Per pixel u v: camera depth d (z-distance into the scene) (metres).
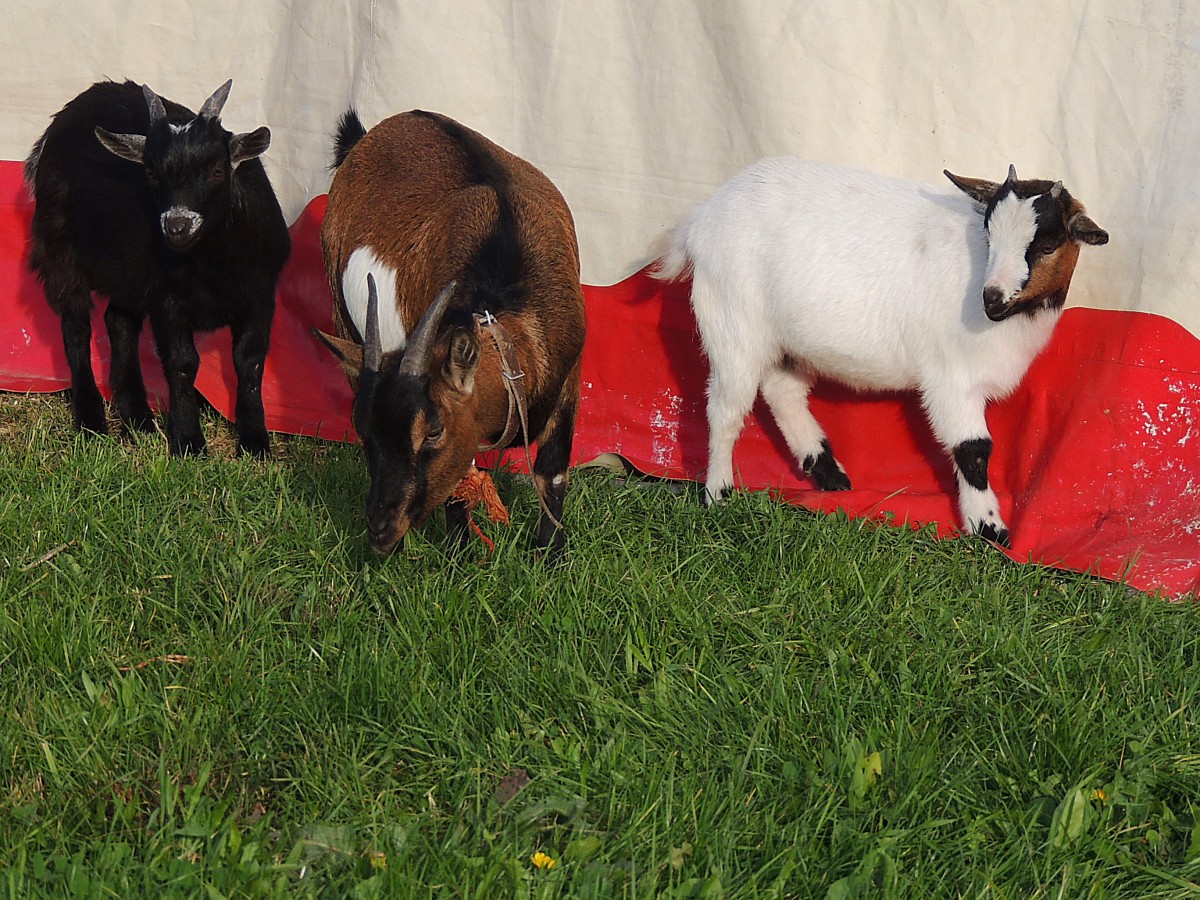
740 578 4.38
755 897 2.83
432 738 3.43
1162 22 4.86
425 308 4.27
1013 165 5.09
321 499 4.77
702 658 3.75
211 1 6.12
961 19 5.10
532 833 3.10
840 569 4.33
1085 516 5.08
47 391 6.06
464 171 4.48
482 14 5.69
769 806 3.16
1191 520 4.93
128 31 6.21
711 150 5.54
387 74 5.82
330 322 6.14
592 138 5.68
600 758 3.29
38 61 6.29
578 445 5.82
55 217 5.54
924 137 5.28
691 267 5.38
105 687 3.58
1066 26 5.00
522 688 3.63
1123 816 3.25
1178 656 3.94
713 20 5.36
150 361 6.33
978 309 4.76
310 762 3.36
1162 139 4.94
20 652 3.69
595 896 2.79
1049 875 2.97
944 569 4.55
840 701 3.57
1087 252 5.08
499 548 4.32
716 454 5.29
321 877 2.93
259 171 5.51
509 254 4.11
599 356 5.87
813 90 5.31
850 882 2.87
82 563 4.25
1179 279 4.99
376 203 4.64
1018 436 5.29
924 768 3.26
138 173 5.38
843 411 5.61
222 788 3.28
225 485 4.90
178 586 4.10
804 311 5.04
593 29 5.57
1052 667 3.82
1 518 4.44
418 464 3.53
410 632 3.84
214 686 3.61
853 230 5.01
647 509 4.91
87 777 3.24
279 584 4.21
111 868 2.87
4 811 3.12
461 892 2.81
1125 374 5.05
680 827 3.06
